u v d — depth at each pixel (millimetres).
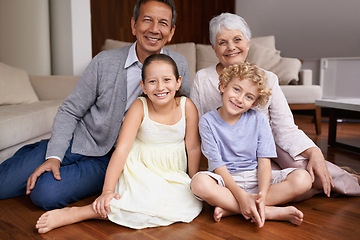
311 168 1306
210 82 1533
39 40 3348
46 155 1372
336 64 4727
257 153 1324
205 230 1117
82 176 1364
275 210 1171
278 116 1469
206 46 4195
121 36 4988
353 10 4551
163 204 1195
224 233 1093
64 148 1403
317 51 5043
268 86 1450
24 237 1072
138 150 1402
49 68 3492
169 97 1295
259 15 5629
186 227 1145
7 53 3248
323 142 2789
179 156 1415
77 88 1508
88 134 1514
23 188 1406
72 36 3367
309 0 4980
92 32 4711
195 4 5773
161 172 1340
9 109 2006
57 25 3529
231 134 1309
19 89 2502
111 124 1491
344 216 1227
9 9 3209
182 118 1389
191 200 1251
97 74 1480
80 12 3406
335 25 4773
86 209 1172
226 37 1421
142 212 1137
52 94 2820
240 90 1246
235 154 1327
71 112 1500
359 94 4543
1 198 1420
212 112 1362
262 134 1317
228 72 1289
